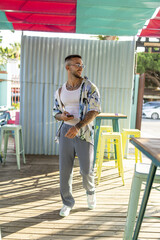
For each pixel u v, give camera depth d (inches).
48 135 196.1
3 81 350.9
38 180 136.9
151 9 128.8
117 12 134.9
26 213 97.3
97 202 109.7
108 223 91.2
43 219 92.7
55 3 126.9
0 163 168.6
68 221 91.7
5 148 163.5
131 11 132.6
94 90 86.5
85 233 83.8
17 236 80.7
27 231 84.0
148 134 317.7
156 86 692.7
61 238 80.4
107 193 121.0
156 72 676.1
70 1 122.0
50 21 154.8
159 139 54.9
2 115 222.2
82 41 189.9
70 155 92.0
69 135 82.5
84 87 86.6
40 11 136.8
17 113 202.5
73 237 81.2
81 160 90.6
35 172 151.1
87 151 89.4
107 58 191.8
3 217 93.5
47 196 114.9
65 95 89.4
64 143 90.7
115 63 192.4
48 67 190.7
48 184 131.0
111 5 124.6
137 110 335.6
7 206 103.1
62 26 165.8
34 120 195.6
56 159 184.1
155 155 39.6
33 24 167.3
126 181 140.0
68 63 87.1
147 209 103.9
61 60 190.5
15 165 165.0
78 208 103.0
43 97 194.2
